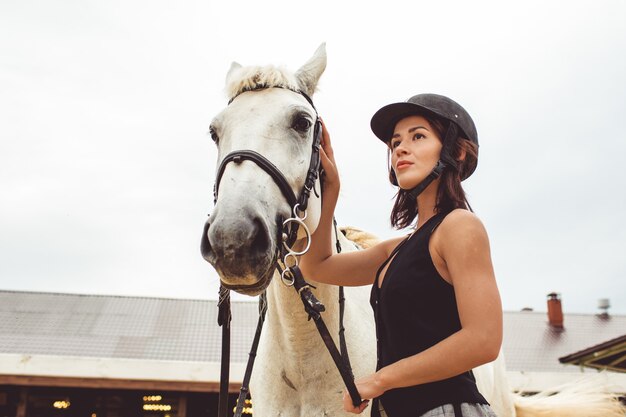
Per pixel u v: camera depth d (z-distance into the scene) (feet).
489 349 3.79
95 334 43.86
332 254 6.16
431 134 4.73
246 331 44.86
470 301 3.91
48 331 44.04
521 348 49.55
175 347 41.60
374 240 8.39
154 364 23.89
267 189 5.18
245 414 29.17
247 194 4.95
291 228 5.46
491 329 3.83
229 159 5.33
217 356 40.01
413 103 4.72
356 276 5.81
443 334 4.16
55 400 37.11
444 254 4.20
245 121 5.69
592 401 9.96
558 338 51.78
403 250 4.58
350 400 4.25
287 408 6.33
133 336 43.73
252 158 5.29
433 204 4.75
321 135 6.37
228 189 5.01
